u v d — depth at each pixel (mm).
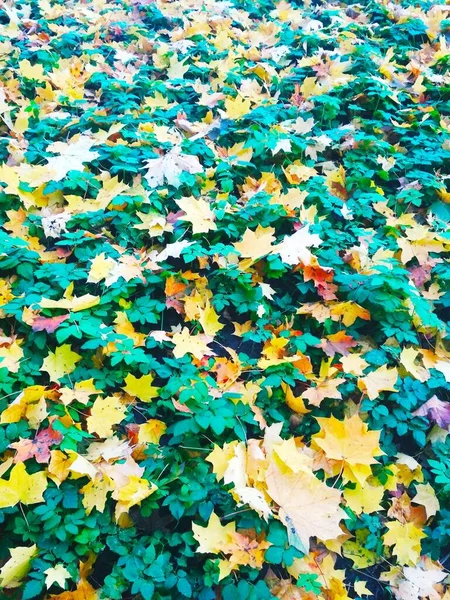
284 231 3303
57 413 2230
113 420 2244
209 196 3385
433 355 2740
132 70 4660
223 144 3889
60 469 2020
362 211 3377
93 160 3482
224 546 1937
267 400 2488
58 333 2293
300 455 2209
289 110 4133
